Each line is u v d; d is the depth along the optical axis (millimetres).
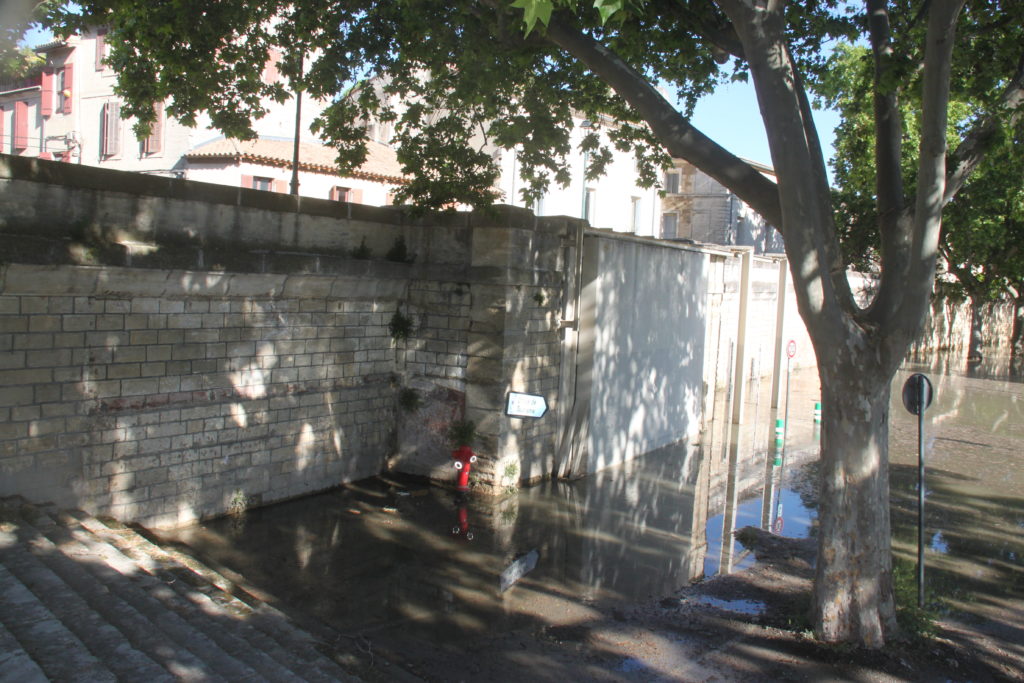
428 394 12445
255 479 10547
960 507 12188
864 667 6727
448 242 12117
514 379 12023
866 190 23891
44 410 8211
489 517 10773
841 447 7094
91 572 6457
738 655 6930
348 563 8781
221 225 9648
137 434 9094
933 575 9219
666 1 8891
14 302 7906
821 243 6809
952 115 23938
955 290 32500
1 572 5852
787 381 16297
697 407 17703
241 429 10289
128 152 24906
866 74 10836
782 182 6727
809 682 6457
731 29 8969
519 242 11734
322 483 11555
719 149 7496
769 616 7789
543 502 11719
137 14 10516
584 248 13289
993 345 48406
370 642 6867
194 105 11305
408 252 12453
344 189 23578
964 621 7910
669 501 12125
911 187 22719
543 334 12727
